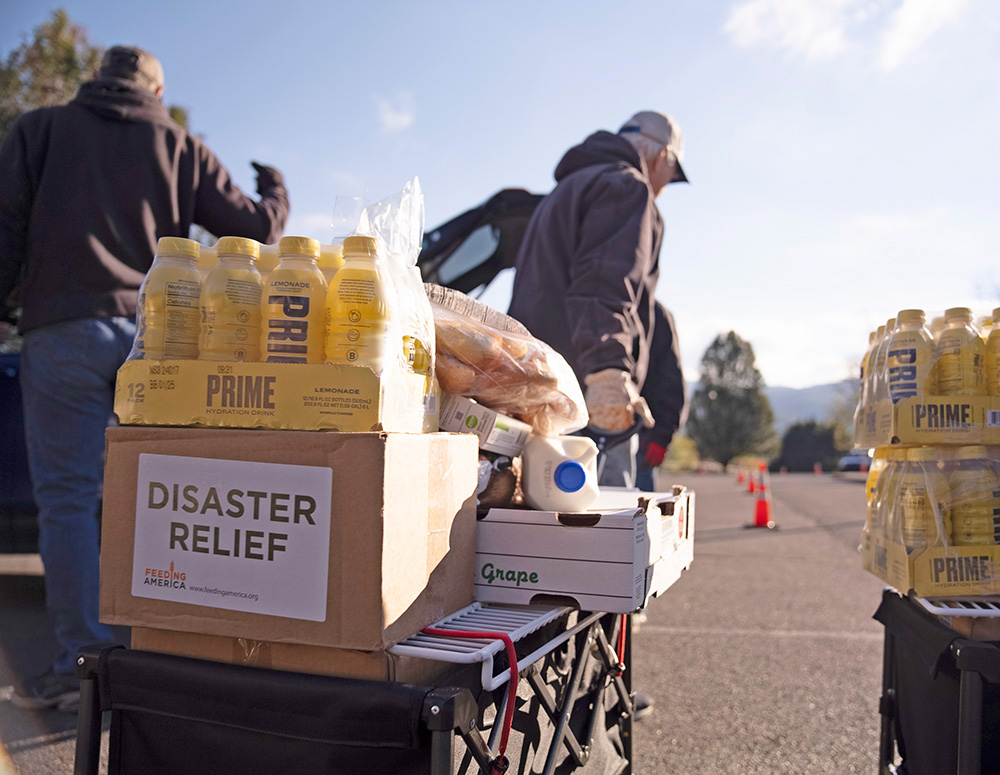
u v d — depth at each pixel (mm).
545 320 2686
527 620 1278
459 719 1005
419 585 1168
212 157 2988
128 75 2758
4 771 2143
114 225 2678
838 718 2797
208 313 1205
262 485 1121
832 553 7453
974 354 1573
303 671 1116
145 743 1208
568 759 1586
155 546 1188
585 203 2580
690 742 2566
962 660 1364
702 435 62438
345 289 1167
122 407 1229
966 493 1541
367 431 1113
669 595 5195
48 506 2615
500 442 1517
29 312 2639
